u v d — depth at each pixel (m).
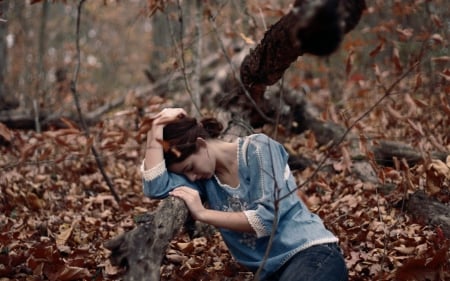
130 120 6.35
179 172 3.14
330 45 2.31
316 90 8.28
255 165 2.99
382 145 5.06
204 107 7.50
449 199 4.17
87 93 11.20
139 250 2.75
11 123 7.39
